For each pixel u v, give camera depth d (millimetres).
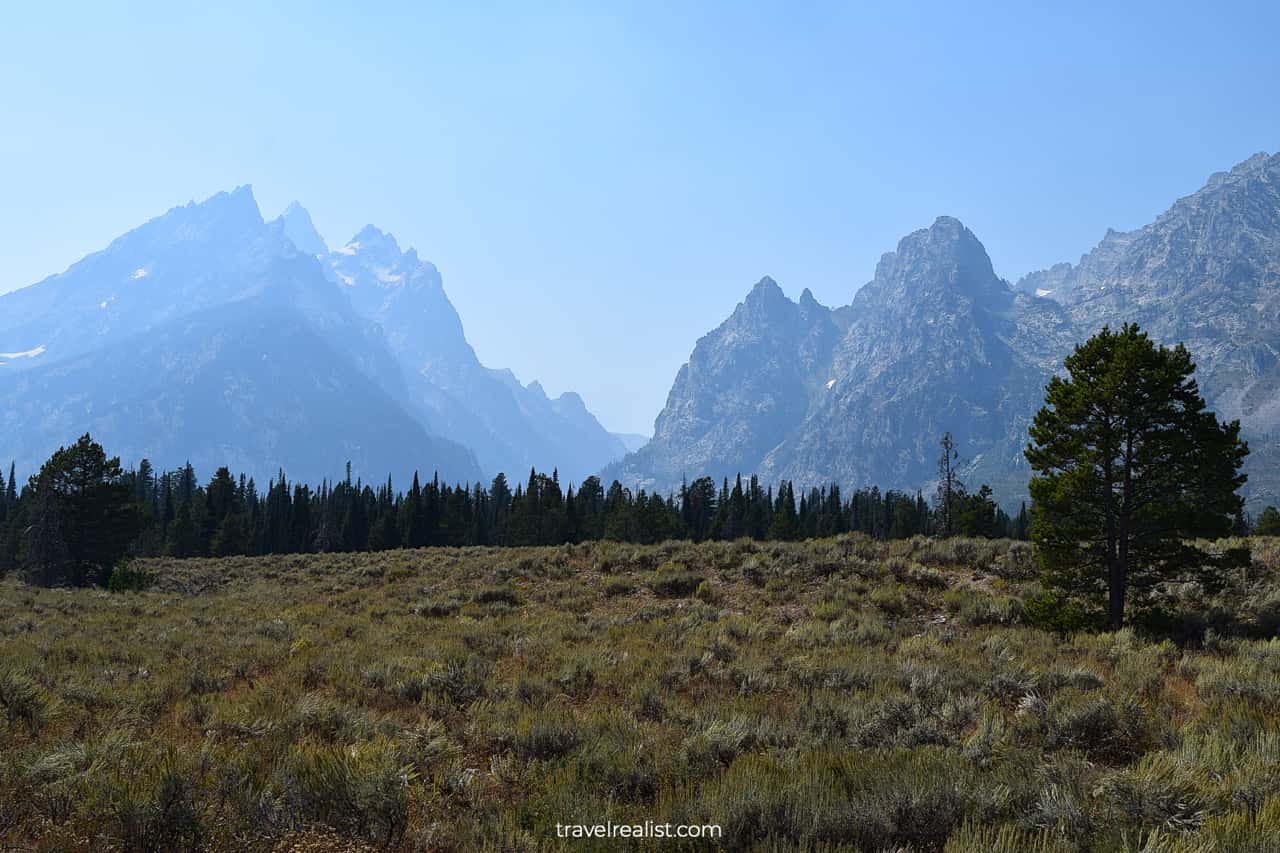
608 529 87562
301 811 6055
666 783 6926
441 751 8039
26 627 19031
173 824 5531
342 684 11867
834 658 13930
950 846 5113
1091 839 5336
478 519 115688
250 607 25875
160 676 12492
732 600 23938
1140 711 9062
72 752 7012
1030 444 19562
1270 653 13633
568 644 16500
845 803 5887
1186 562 17734
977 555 27000
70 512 50156
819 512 146750
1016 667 12266
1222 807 5918
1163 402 17391
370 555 48094
